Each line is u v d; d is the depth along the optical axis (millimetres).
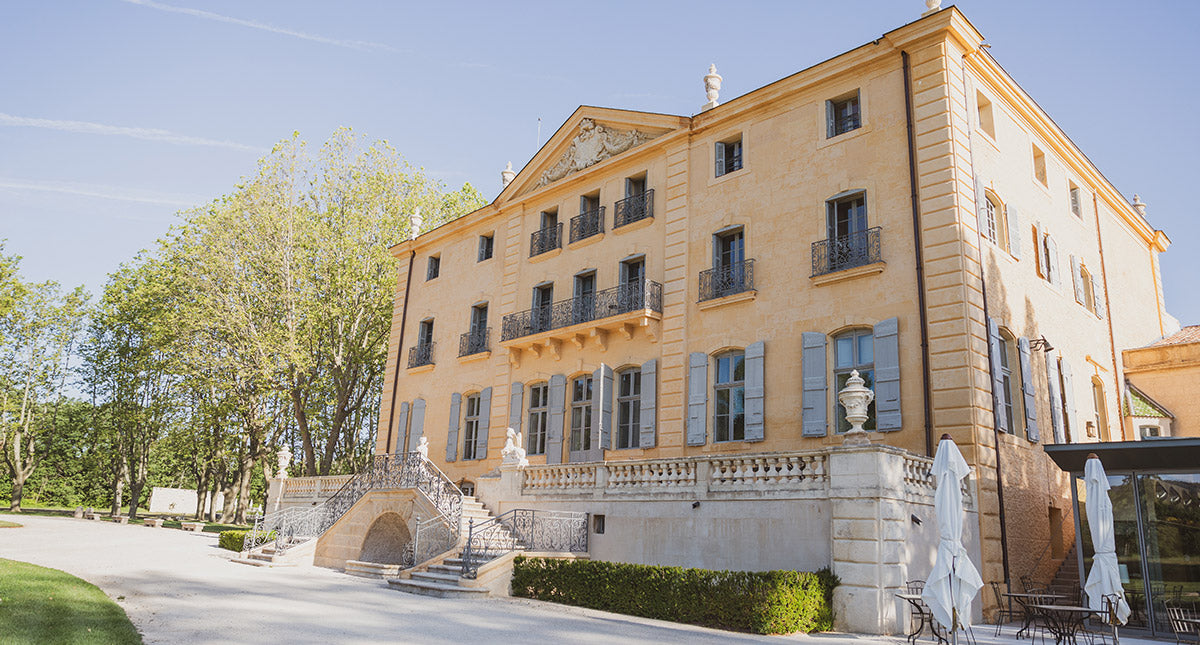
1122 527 14633
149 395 46344
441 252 31609
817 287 18578
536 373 25203
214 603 12578
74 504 69062
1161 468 14281
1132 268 27203
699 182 22125
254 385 35094
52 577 13805
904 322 16922
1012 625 14375
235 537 25266
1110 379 23406
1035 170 21750
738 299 19938
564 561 15391
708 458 15633
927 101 17734
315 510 24891
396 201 36344
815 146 19578
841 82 19500
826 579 12930
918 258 16969
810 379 17969
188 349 34688
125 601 12297
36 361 46750
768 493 14508
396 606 13430
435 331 30453
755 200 20516
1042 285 20141
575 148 26422
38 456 55719
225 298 33531
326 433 40812
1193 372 23266
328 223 35438
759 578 12289
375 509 21375
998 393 16562
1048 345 19172
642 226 23266
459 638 10414
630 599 13961
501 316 27328
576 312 24141
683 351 20969
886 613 12461
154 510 49094
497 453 25594
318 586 16172
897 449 13562
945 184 16969
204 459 48938
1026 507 16797
